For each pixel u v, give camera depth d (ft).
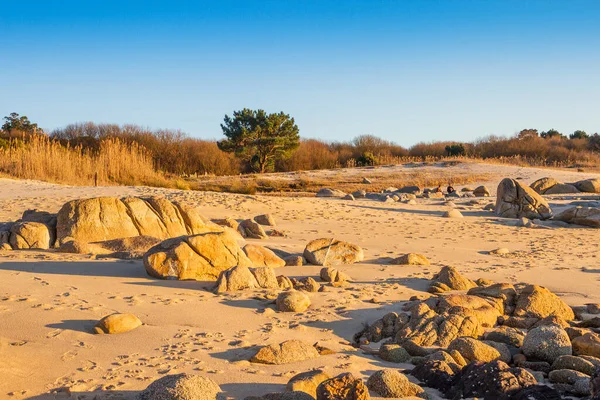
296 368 18.42
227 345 20.12
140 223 38.70
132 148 97.86
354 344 21.72
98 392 15.81
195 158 161.58
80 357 18.44
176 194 65.77
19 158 84.64
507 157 180.45
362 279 31.99
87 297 24.90
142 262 32.27
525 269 36.19
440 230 54.70
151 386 14.60
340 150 191.93
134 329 21.20
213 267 29.60
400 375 17.02
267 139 162.20
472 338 20.66
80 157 91.45
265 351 18.94
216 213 59.31
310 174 144.25
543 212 65.98
